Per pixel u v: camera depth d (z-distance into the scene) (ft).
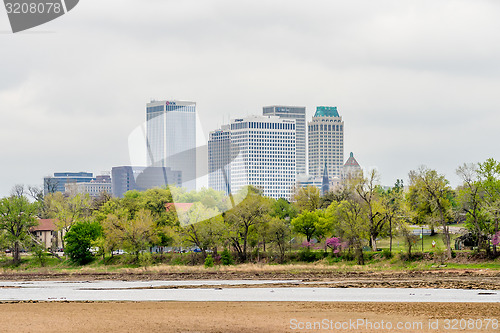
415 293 269.44
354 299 249.14
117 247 533.96
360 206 510.17
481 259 429.79
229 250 527.40
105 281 389.19
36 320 193.98
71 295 292.61
